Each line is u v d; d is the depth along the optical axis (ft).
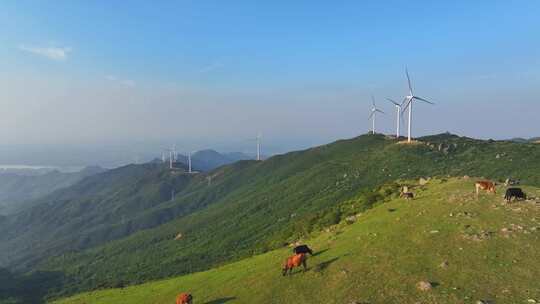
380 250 130.41
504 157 582.35
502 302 88.33
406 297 98.43
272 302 117.60
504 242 115.65
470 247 116.78
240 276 161.58
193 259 635.25
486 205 149.38
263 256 203.21
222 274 184.24
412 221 150.82
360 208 236.84
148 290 212.64
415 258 118.01
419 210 163.22
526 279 95.86
